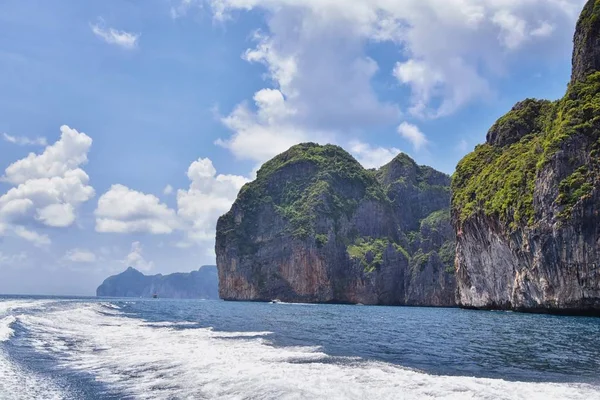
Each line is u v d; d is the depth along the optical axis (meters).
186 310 75.19
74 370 17.92
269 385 14.91
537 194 70.31
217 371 17.52
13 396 14.22
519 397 14.09
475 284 94.62
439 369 19.77
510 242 77.81
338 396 13.66
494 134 107.62
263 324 43.84
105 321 40.22
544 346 28.78
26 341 24.44
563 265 64.19
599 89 70.50
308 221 189.12
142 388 15.16
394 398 13.61
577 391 15.07
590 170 64.06
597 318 59.12
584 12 80.88
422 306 168.38
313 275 180.25
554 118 80.19
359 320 56.28
